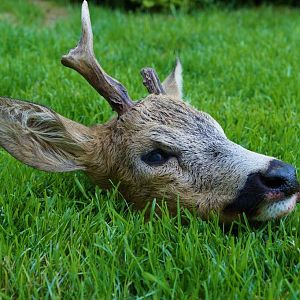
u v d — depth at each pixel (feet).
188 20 4.20
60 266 1.47
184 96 2.64
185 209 1.61
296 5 5.00
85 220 1.69
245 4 4.93
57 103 2.57
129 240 1.56
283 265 1.48
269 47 3.44
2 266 1.46
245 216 1.57
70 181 1.93
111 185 1.78
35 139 1.75
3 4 4.62
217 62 3.20
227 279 1.38
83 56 1.76
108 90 1.74
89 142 1.77
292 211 1.63
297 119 2.43
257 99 2.72
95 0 4.89
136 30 3.85
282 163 1.56
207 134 1.65
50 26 4.19
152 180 1.66
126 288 1.38
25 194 1.83
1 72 2.98
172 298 1.34
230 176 1.59
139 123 1.69
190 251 1.47
